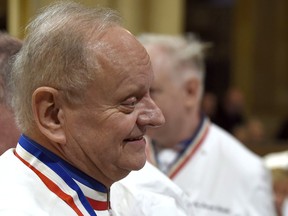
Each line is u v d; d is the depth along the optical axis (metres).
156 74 3.66
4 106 2.33
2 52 2.36
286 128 11.67
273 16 16.25
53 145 2.02
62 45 1.95
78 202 2.03
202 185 3.84
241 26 15.91
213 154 3.90
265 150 8.34
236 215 3.85
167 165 3.83
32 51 1.98
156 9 6.61
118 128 1.96
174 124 3.76
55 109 1.98
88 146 1.98
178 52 3.73
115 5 3.80
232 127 11.42
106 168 2.02
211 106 11.41
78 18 1.98
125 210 2.27
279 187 4.54
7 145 2.34
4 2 3.21
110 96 1.95
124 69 1.95
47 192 1.99
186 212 2.53
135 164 2.01
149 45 3.72
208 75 15.76
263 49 16.23
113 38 1.97
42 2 2.77
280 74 16.59
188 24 15.67
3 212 1.89
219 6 15.81
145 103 2.01
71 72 1.95
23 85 2.00
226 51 15.88
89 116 1.96
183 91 3.75
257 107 16.20
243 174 3.90
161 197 2.42
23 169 2.01
